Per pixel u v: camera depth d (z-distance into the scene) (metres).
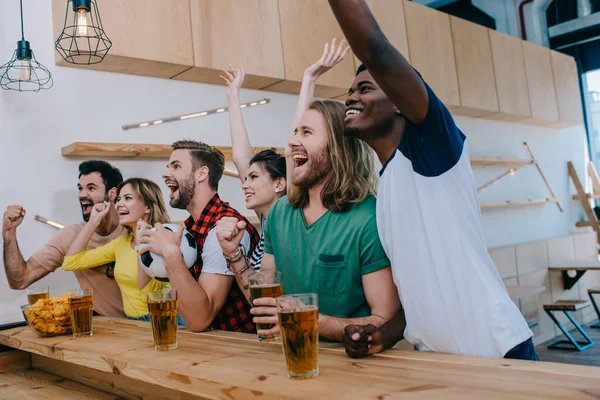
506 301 1.21
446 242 1.18
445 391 0.82
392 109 1.24
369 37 0.96
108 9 2.69
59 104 2.72
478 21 6.46
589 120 6.70
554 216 6.20
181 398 1.29
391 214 1.22
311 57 3.56
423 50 4.42
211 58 3.05
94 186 2.76
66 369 1.80
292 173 1.37
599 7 6.18
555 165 6.32
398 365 1.02
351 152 1.32
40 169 2.63
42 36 2.68
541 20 6.34
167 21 2.90
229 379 0.97
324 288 1.31
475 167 5.24
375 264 1.26
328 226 1.30
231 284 1.70
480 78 4.96
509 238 5.52
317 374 0.96
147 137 3.00
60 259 2.65
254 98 3.51
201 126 3.22
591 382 0.83
